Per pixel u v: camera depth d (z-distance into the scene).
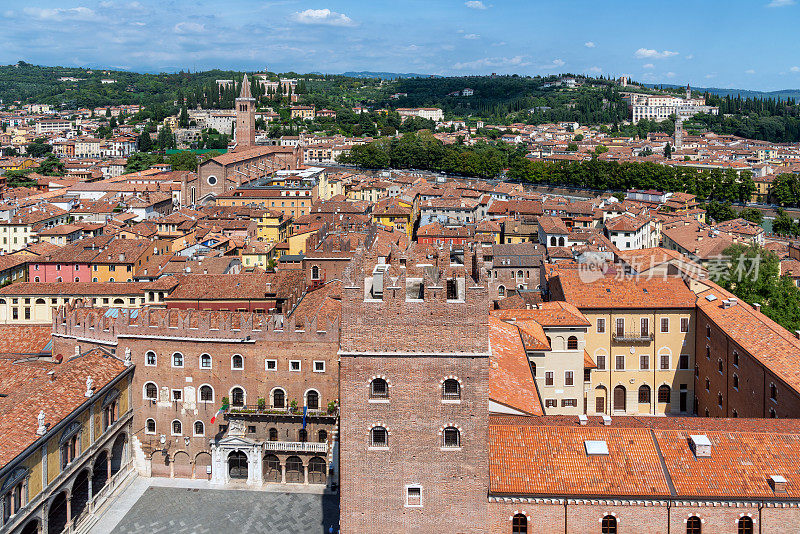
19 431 80.94
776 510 65.12
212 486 103.19
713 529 65.88
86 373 96.56
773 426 73.94
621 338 118.06
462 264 70.88
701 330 115.62
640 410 120.19
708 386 112.38
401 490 66.50
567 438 71.25
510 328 103.12
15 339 116.06
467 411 65.38
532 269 186.25
